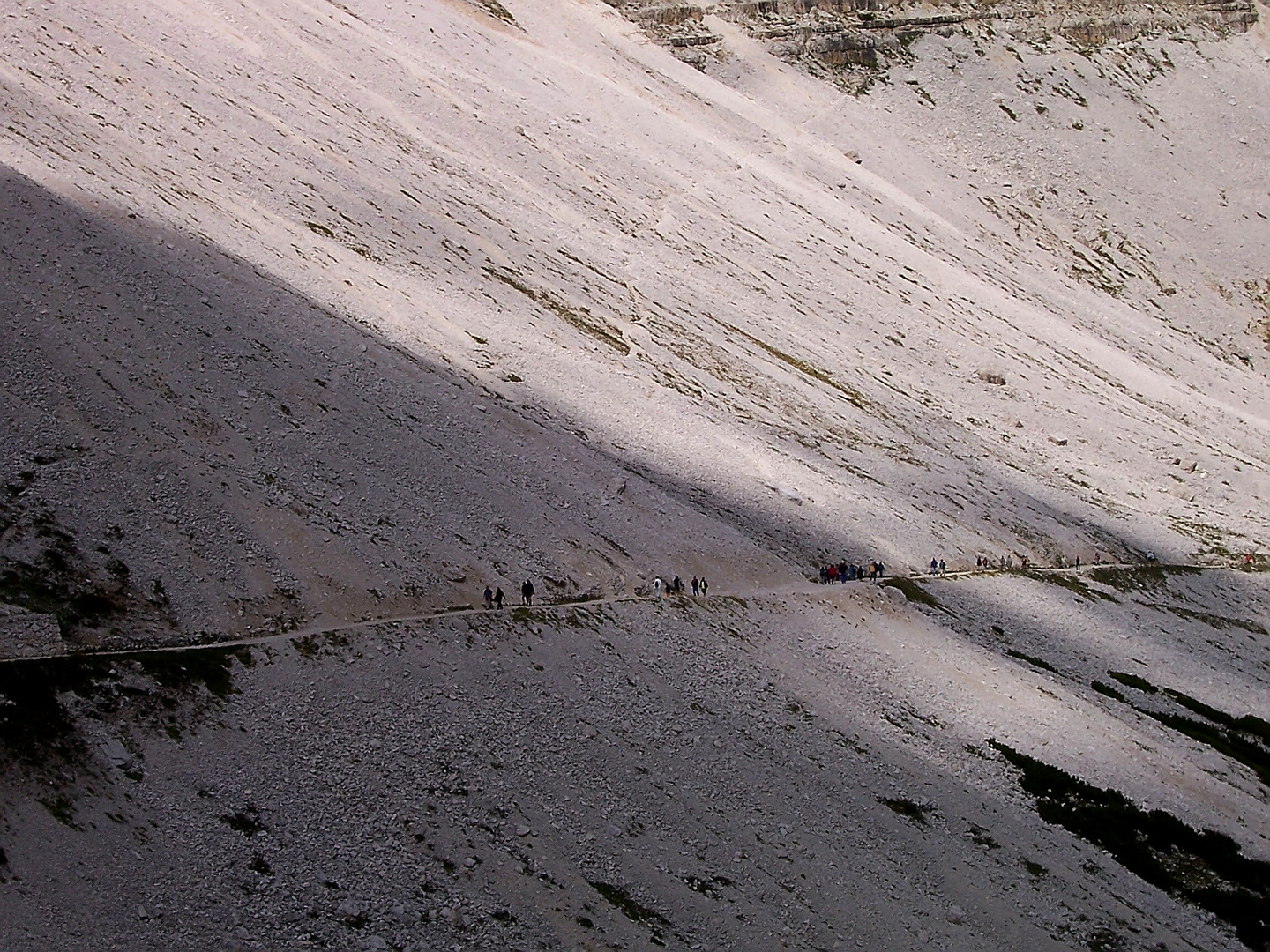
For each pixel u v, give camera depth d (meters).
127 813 39.22
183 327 63.94
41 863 36.16
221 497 54.56
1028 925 48.84
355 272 85.31
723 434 88.81
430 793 45.28
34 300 59.72
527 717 50.97
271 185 92.06
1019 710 65.00
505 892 42.31
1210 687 77.44
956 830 53.47
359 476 60.88
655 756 51.66
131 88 95.00
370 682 49.03
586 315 100.12
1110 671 75.19
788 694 59.41
